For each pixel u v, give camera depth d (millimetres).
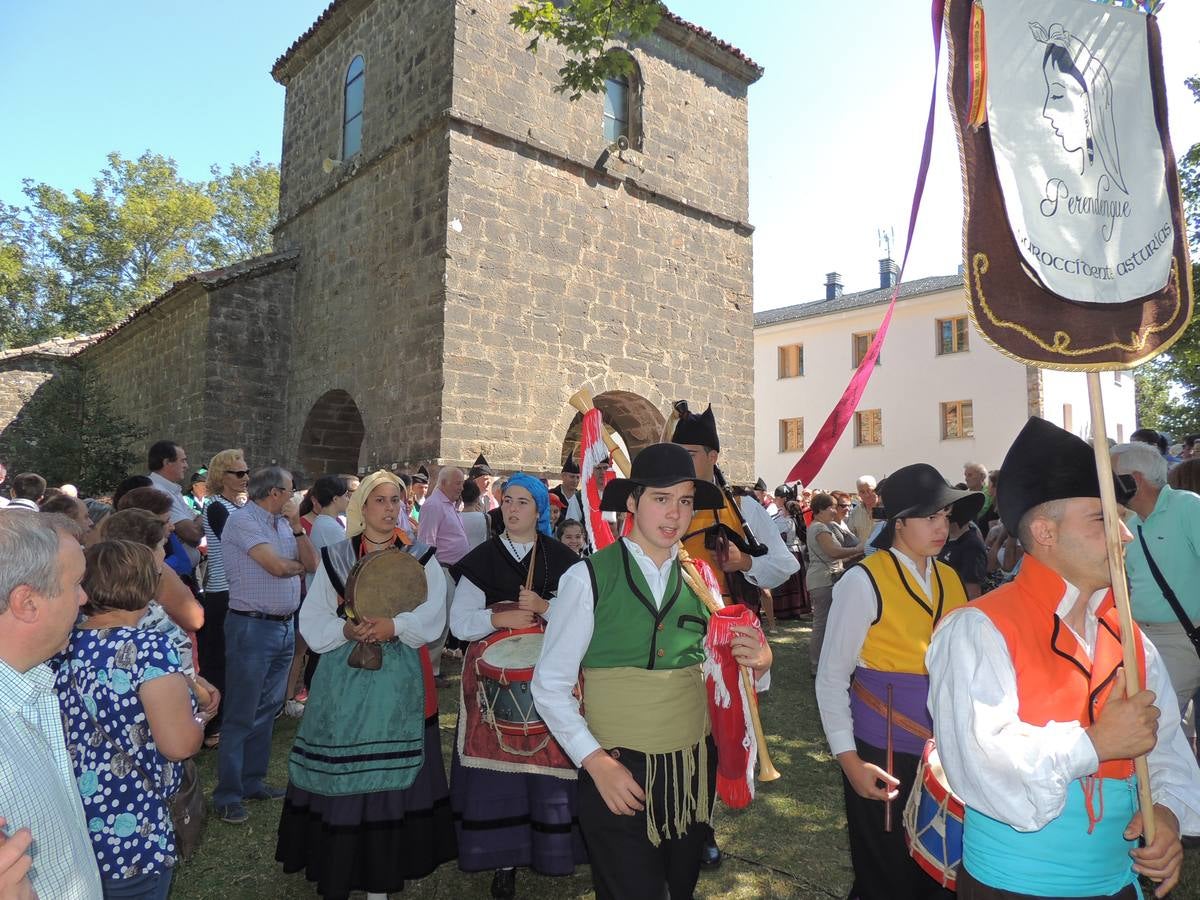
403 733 3414
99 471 16141
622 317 13195
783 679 7711
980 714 1755
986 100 2016
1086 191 2061
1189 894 3623
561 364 12336
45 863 1618
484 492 8875
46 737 1740
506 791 3633
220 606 5934
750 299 15227
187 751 2316
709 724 2693
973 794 1770
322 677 3502
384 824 3420
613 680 2531
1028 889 1835
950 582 2879
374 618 3422
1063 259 1998
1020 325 1966
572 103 12867
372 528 3754
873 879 2791
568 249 12594
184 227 33656
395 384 11945
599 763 2330
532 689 2502
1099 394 1943
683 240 14227
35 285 32281
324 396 13625
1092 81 2115
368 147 13172
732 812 4688
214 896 3756
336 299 13523
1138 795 1890
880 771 2682
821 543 7520
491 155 11844
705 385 14328
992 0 2055
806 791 4992
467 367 11328
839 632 2871
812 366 28641
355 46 13852
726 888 3824
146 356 16594
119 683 2258
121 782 2252
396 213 12328
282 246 15203
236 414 14055
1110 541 1795
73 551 1810
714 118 14906
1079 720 1832
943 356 25312
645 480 2521
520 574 3811
